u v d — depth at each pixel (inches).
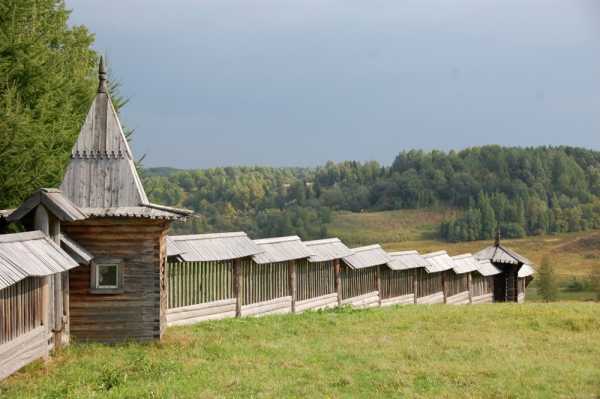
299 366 684.1
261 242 1089.4
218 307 978.7
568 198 6466.5
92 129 786.8
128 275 761.0
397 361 713.6
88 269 759.7
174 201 6451.8
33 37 1111.0
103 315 758.5
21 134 995.9
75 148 780.0
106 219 759.1
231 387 588.7
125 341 757.9
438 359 727.7
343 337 857.5
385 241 5762.8
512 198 6397.6
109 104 798.5
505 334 890.1
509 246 5378.9
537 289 3193.9
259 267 1071.6
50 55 1169.4
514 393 585.9
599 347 800.3
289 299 1134.4
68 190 768.3
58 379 593.6
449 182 6894.7
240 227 5723.4
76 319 756.6
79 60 1370.6
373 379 633.6
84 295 758.5
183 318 915.4
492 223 5802.2
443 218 6392.7
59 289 688.4
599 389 606.2
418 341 831.7
